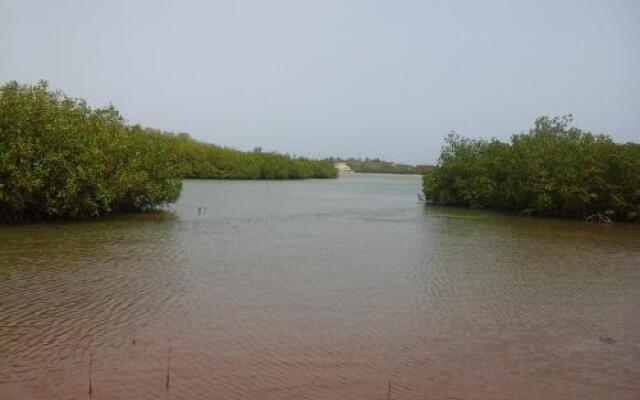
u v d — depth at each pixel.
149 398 9.41
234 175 98.50
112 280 17.38
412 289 17.59
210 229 29.94
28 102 28.56
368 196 64.06
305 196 60.56
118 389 9.72
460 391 10.20
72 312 13.96
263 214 39.03
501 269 21.12
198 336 12.53
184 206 42.50
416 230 32.56
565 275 20.33
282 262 21.33
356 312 14.88
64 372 10.36
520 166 43.44
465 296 16.91
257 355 11.53
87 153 29.62
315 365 11.10
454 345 12.58
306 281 18.25
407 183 117.75
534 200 42.34
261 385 10.09
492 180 46.31
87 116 33.00
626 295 17.61
